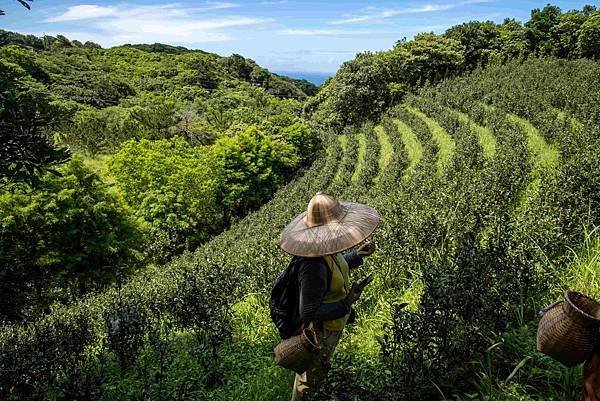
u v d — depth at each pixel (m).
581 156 10.09
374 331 5.13
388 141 45.19
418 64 63.72
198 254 28.55
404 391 3.24
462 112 40.31
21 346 6.23
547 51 64.62
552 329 2.18
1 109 4.80
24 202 22.11
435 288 3.64
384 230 8.52
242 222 40.75
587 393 2.13
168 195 38.47
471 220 8.68
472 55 68.31
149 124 75.50
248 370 5.01
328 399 3.06
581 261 5.22
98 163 63.75
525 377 3.46
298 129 57.06
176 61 166.75
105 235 24.91
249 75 169.00
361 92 60.31
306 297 2.88
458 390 3.47
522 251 5.00
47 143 5.21
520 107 29.53
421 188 16.03
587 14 66.44
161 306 7.37
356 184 34.94
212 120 80.25
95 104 109.25
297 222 3.31
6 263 20.16
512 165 14.84
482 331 3.69
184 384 4.73
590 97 24.44
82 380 5.06
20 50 110.31
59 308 16.73
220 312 5.82
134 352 5.73
